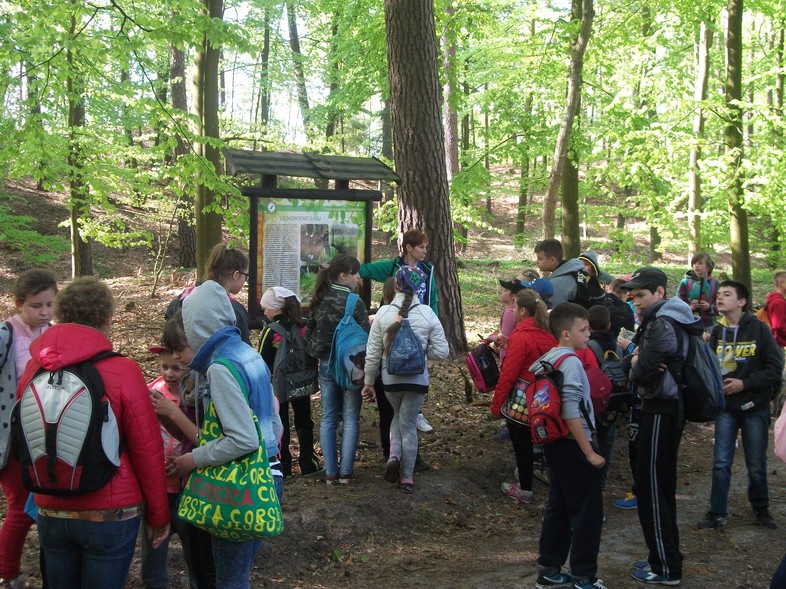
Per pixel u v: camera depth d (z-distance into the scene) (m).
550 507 4.66
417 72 9.09
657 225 16.47
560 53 14.44
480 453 7.16
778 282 8.18
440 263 9.62
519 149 15.04
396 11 9.03
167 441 3.80
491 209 38.41
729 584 4.88
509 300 6.98
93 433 2.89
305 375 6.01
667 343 4.65
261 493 3.19
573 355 4.55
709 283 9.19
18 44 9.07
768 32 24.20
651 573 4.81
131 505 3.06
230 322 3.35
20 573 4.04
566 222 14.86
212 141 10.53
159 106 10.23
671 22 15.80
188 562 3.74
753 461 5.93
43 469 2.87
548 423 4.43
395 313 5.79
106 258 23.56
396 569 5.03
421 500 5.91
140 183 16.33
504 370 6.00
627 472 7.50
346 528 5.31
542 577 4.67
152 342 11.15
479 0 16.81
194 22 9.71
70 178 13.35
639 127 14.86
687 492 6.94
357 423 6.11
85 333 3.04
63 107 10.54
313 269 7.25
